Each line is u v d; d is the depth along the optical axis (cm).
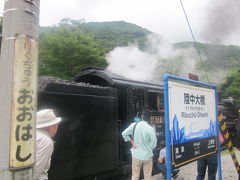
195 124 447
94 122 671
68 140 596
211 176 564
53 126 315
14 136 205
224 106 1675
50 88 573
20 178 205
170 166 363
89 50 1781
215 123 533
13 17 216
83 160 629
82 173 624
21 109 209
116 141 738
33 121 215
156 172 864
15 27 214
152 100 902
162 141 911
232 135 1642
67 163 588
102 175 700
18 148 206
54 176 555
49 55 1712
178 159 384
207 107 499
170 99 379
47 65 1705
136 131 561
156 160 866
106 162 698
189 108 430
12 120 206
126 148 798
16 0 217
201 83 471
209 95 511
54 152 561
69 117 605
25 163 207
